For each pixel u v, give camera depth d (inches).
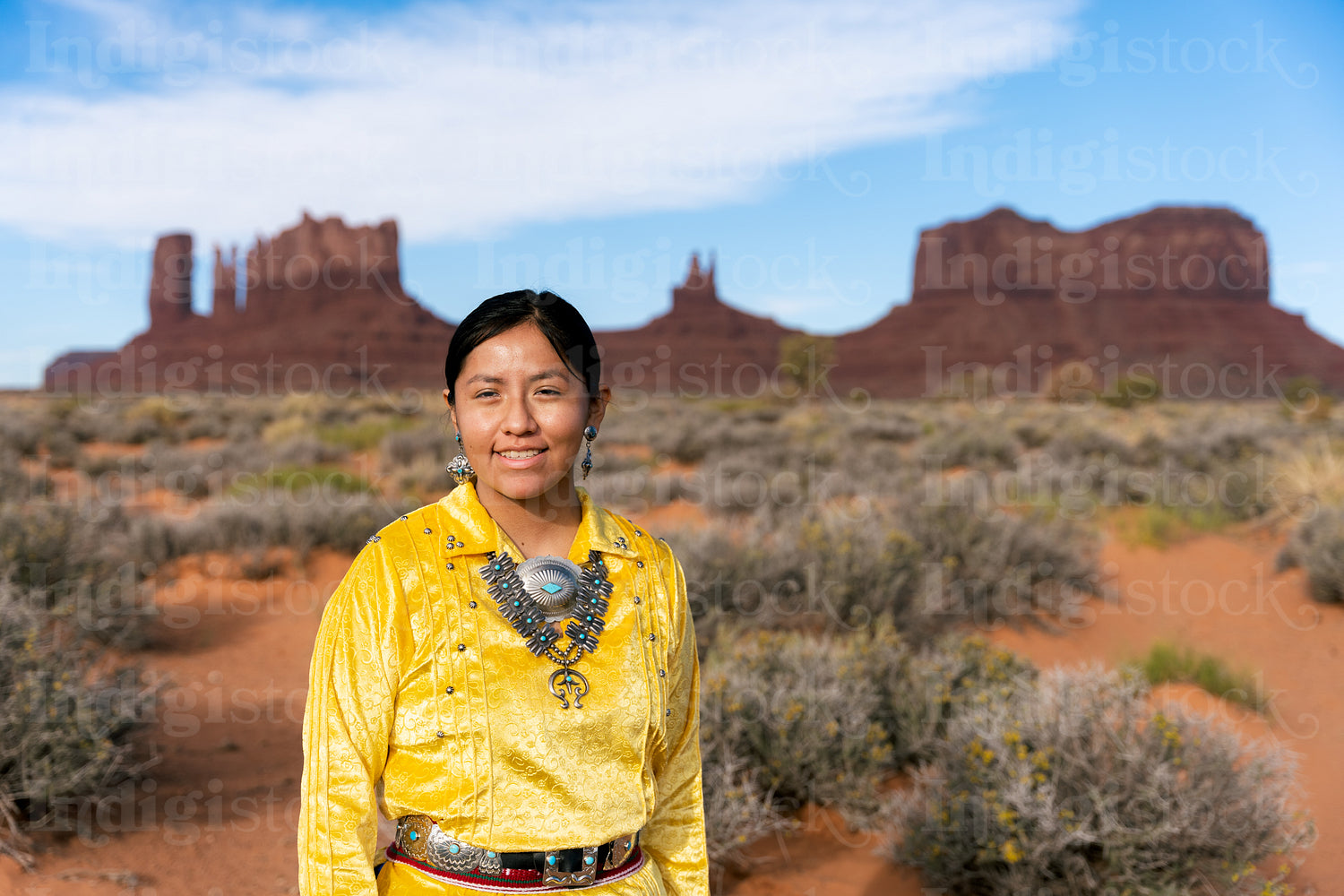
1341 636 306.3
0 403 1711.4
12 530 299.7
